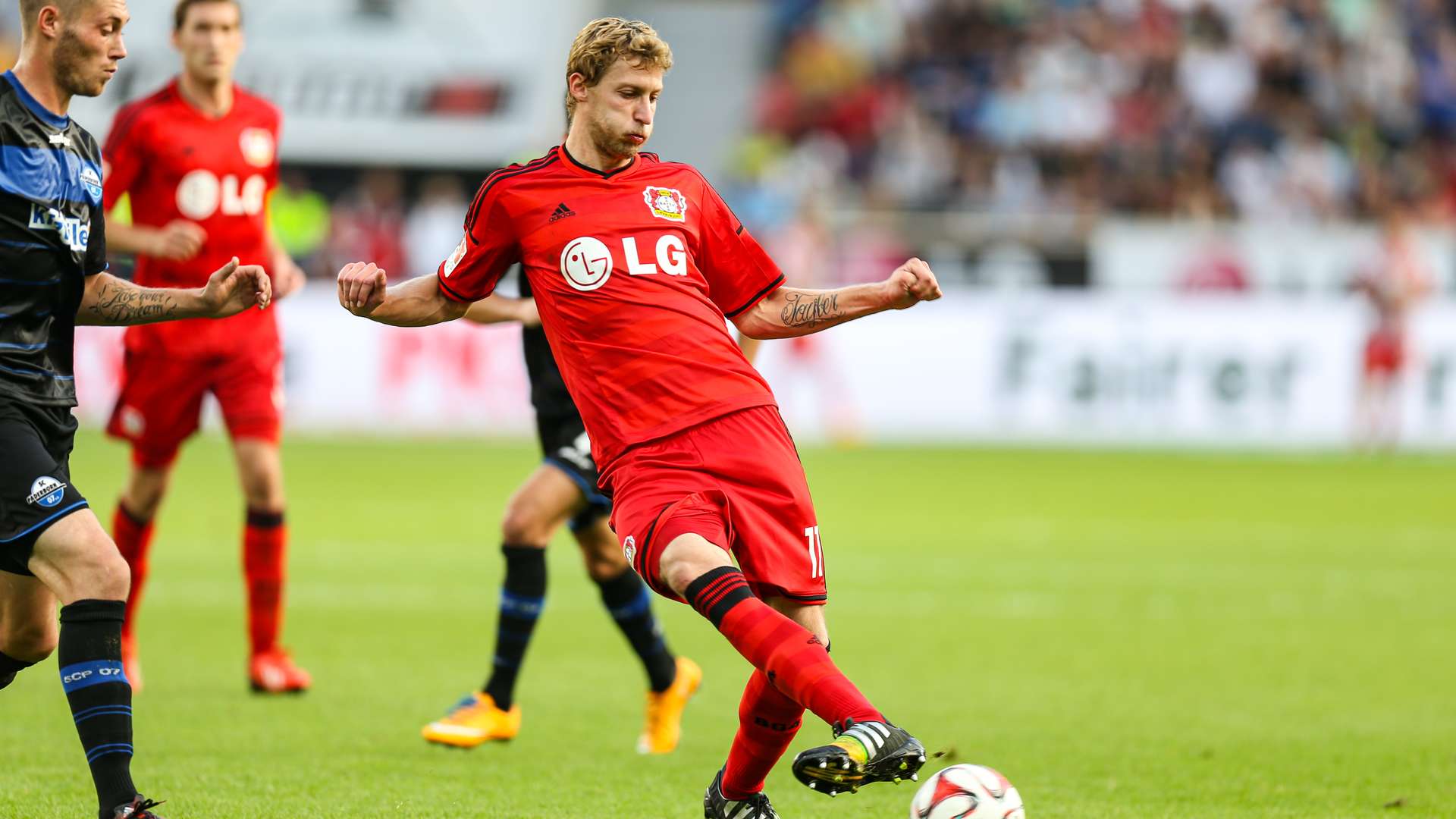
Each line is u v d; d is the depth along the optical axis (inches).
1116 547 1717.5
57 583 572.1
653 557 573.9
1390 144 3686.0
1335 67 3730.3
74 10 586.9
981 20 3806.6
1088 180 3538.4
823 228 2992.1
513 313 807.7
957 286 3063.5
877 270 3068.4
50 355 606.9
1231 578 1515.7
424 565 1530.5
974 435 2925.7
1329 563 1614.2
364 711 911.0
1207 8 3791.8
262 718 882.1
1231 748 832.3
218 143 1011.3
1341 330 2886.3
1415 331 2883.9
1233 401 2891.2
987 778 569.6
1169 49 3730.3
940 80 3747.5
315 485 2143.2
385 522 1820.9
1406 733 876.0
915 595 1405.0
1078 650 1152.8
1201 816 687.1
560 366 626.2
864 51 3804.1
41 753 773.9
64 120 601.0
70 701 565.3
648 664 832.3
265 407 986.1
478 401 2859.3
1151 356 2891.2
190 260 1014.4
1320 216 3516.2
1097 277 3068.4
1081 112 3654.0
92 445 2588.6
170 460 1007.0
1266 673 1063.6
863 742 505.4
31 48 592.7
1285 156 3597.4
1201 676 1051.3
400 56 3757.4
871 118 3693.4
